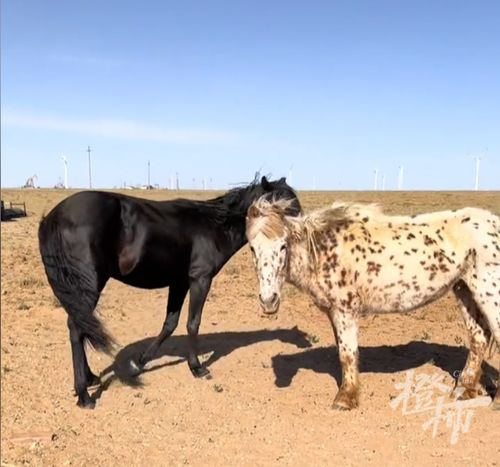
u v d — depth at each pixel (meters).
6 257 17.95
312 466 4.84
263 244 5.51
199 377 7.27
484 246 5.73
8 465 5.07
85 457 5.21
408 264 5.84
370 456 4.97
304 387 6.79
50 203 50.12
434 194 90.12
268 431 5.62
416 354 7.83
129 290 13.32
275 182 7.38
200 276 7.24
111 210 6.57
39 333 9.36
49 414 6.27
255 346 8.56
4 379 7.25
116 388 7.06
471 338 6.22
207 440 5.49
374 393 6.46
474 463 4.76
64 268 6.30
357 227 5.97
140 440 5.57
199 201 7.48
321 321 9.94
